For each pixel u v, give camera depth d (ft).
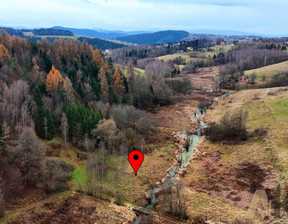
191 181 182.80
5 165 155.02
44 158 176.76
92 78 315.99
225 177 186.91
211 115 341.82
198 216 142.72
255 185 170.30
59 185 161.17
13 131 191.31
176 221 140.05
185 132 284.82
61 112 233.55
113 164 197.36
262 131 240.53
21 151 157.89
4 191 139.64
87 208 145.89
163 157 220.64
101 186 167.53
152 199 161.07
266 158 197.57
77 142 216.95
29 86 259.19
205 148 241.14
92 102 273.95
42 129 208.03
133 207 151.43
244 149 224.74
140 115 274.77
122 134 226.17
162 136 268.41
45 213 137.49
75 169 183.42
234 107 340.39
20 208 138.72
